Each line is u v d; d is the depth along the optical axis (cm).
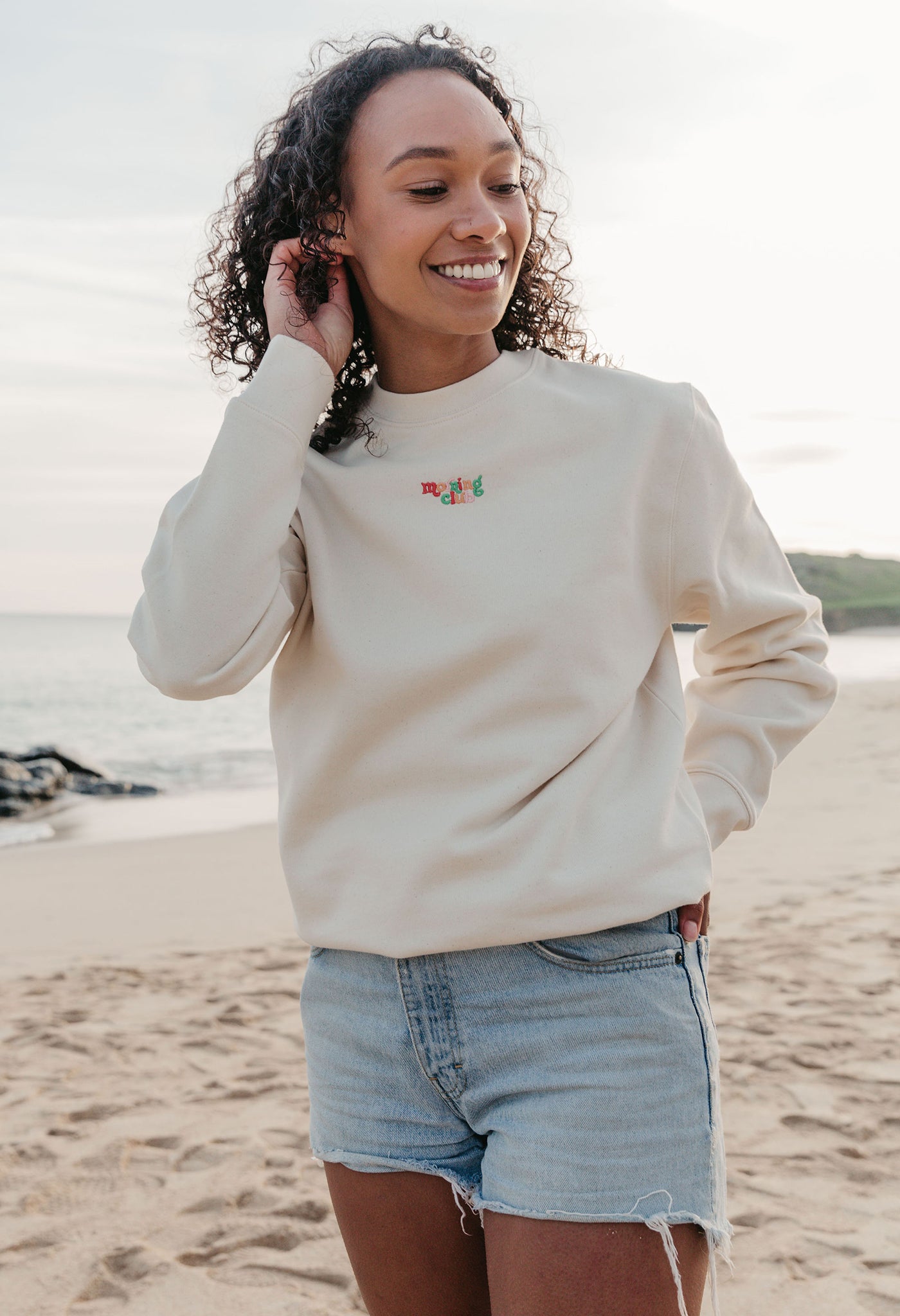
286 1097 377
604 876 140
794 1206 287
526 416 151
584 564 145
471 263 148
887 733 1510
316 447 167
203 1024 456
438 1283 148
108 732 2441
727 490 156
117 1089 389
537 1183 134
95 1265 275
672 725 154
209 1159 332
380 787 149
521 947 141
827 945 510
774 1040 397
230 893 742
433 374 157
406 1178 147
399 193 146
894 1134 323
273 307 158
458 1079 143
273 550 147
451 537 148
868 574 8369
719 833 166
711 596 158
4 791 1460
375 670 147
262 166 170
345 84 152
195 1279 268
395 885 145
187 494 156
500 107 175
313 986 156
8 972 550
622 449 149
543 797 142
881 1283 253
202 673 145
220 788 1590
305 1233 289
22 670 4272
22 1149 342
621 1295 130
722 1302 248
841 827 830
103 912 697
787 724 170
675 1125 136
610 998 139
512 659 144
